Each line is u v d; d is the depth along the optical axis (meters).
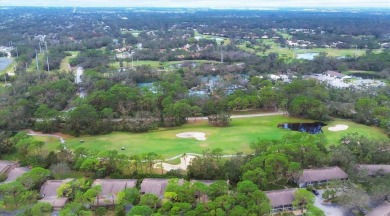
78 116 133.62
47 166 103.12
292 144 103.00
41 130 136.38
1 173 98.94
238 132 135.12
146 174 98.00
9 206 83.19
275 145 104.81
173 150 118.19
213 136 131.00
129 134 134.62
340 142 117.50
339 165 102.75
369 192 87.19
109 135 133.25
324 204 85.44
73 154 107.19
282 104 154.00
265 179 88.62
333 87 188.88
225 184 84.75
